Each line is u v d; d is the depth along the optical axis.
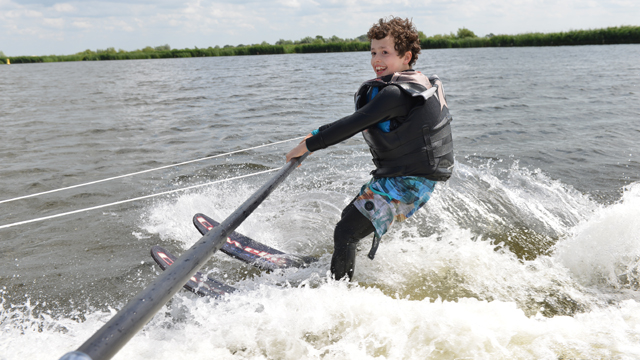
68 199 4.08
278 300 2.03
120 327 1.24
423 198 2.22
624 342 1.62
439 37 60.34
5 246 3.11
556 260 2.60
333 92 12.30
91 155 5.75
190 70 26.89
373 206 2.17
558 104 8.78
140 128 7.62
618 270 2.38
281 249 2.97
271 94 12.21
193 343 1.77
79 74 26.17
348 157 5.36
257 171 4.88
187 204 3.82
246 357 1.69
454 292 2.28
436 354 1.61
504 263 2.58
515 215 3.37
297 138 6.53
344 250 2.27
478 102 9.36
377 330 1.76
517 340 1.66
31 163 5.38
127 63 44.97
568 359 1.53
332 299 2.00
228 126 7.64
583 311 2.06
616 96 9.64
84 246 3.09
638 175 4.26
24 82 20.31
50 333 1.98
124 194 4.20
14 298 2.40
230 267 2.73
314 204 3.79
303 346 1.71
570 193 3.83
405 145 2.09
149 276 2.66
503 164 4.74
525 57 27.94
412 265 2.58
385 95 2.00
